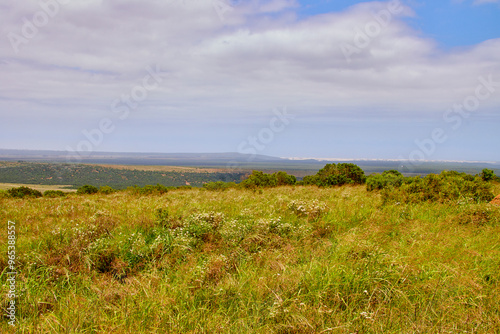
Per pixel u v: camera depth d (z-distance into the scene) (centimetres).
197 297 394
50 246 572
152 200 1256
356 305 367
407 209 823
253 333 320
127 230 693
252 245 588
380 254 474
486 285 398
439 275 415
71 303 384
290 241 598
